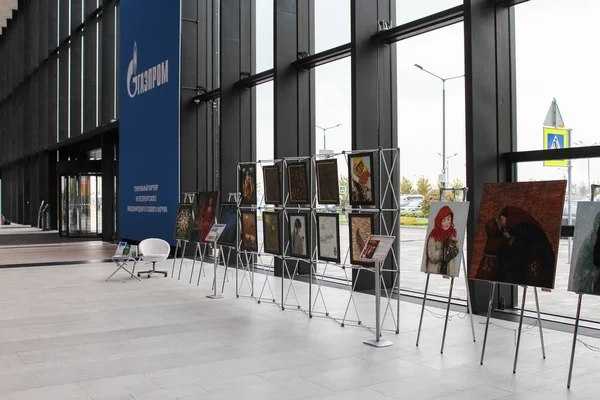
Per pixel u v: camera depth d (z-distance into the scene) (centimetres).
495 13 787
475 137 766
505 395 454
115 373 520
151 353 589
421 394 458
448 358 562
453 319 733
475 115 766
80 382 493
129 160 1789
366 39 957
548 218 507
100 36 2295
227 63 1348
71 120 2552
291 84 1159
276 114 1141
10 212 3838
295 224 811
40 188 2903
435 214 631
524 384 480
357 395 457
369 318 754
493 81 781
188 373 519
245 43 1375
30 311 813
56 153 2695
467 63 771
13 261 1456
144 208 1688
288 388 475
